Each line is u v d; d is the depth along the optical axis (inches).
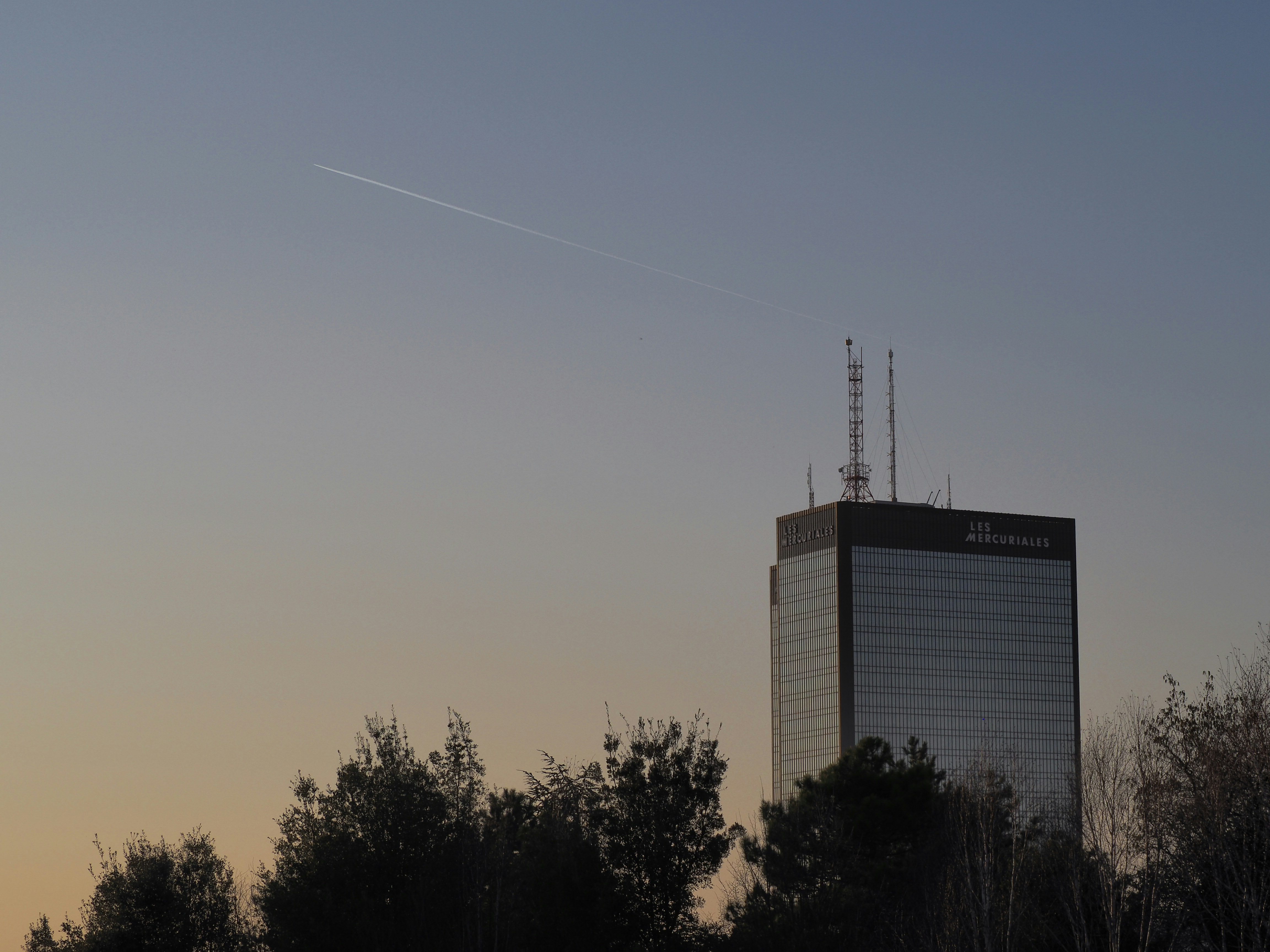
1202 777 4301.2
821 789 5452.8
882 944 4874.5
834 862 5004.9
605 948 4948.3
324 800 5270.7
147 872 5585.6
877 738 5748.0
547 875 4982.8
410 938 5017.2
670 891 5054.1
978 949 4510.3
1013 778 5792.3
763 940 4808.1
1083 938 4500.5
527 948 4968.0
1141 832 4480.8
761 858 5093.5
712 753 5275.6
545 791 5329.7
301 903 5022.1
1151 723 4478.3
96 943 5447.8
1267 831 4124.0
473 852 5187.0
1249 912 4114.2
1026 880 4707.2
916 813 5374.0
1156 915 4485.7
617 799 5182.1
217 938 5605.3
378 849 5142.7
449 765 5398.6
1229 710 4362.7
